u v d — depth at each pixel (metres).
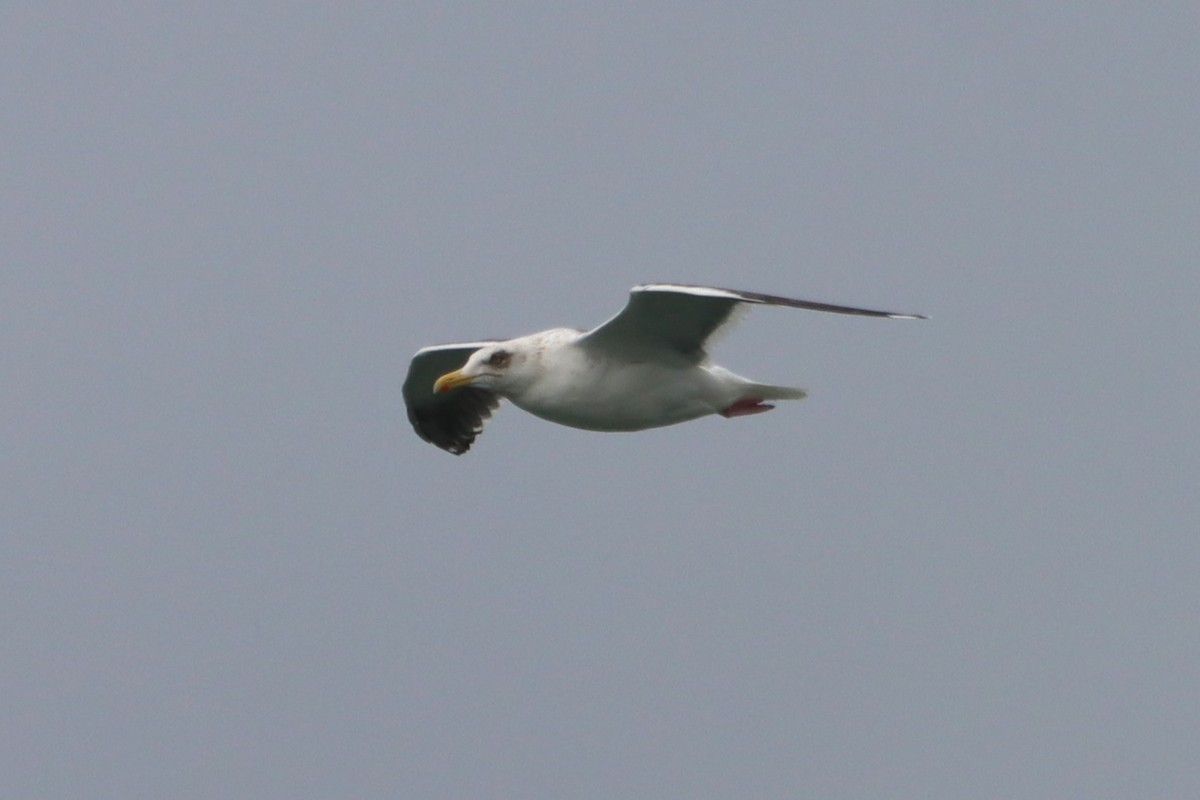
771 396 16.69
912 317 14.63
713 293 14.89
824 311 14.51
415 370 18.83
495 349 16.77
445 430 19.89
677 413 16.69
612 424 16.81
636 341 16.17
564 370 16.53
